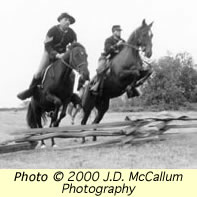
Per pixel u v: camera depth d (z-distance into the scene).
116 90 10.66
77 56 8.77
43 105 9.74
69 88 9.34
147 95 27.48
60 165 7.42
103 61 10.48
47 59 9.55
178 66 28.25
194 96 29.05
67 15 9.32
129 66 10.15
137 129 9.39
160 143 9.56
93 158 8.02
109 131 9.38
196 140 9.84
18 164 7.61
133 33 10.30
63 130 8.80
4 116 21.28
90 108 11.02
